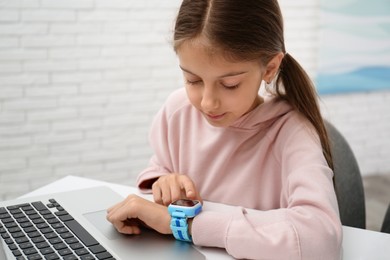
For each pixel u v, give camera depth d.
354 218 1.18
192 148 1.04
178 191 0.88
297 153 0.86
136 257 0.70
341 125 2.99
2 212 0.85
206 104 0.76
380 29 2.90
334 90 2.88
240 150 0.99
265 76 0.85
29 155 2.34
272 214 0.76
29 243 0.73
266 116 0.95
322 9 2.76
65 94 2.36
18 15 2.20
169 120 1.08
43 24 2.25
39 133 2.34
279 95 0.97
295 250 0.69
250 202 0.97
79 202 0.92
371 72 2.94
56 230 0.78
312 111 0.93
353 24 2.83
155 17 2.48
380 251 0.76
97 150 2.49
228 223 0.73
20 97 2.27
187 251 0.72
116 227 0.79
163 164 1.10
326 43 2.80
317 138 0.90
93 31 2.36
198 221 0.75
